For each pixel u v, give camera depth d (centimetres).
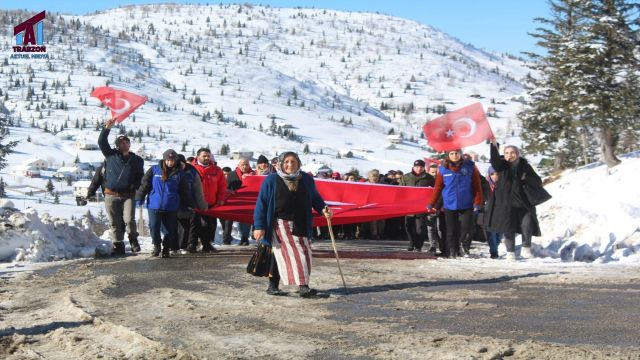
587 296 721
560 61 2973
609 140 2800
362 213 1355
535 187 1116
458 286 810
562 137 3309
